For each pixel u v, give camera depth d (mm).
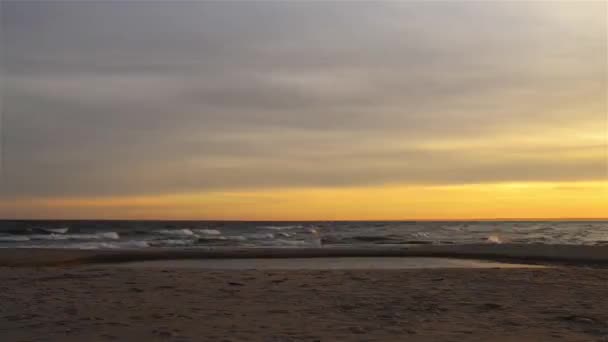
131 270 16156
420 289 11156
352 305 9148
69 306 9109
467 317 7949
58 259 21422
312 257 24094
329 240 47219
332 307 8977
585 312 8234
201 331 7008
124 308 8906
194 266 19859
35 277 13844
